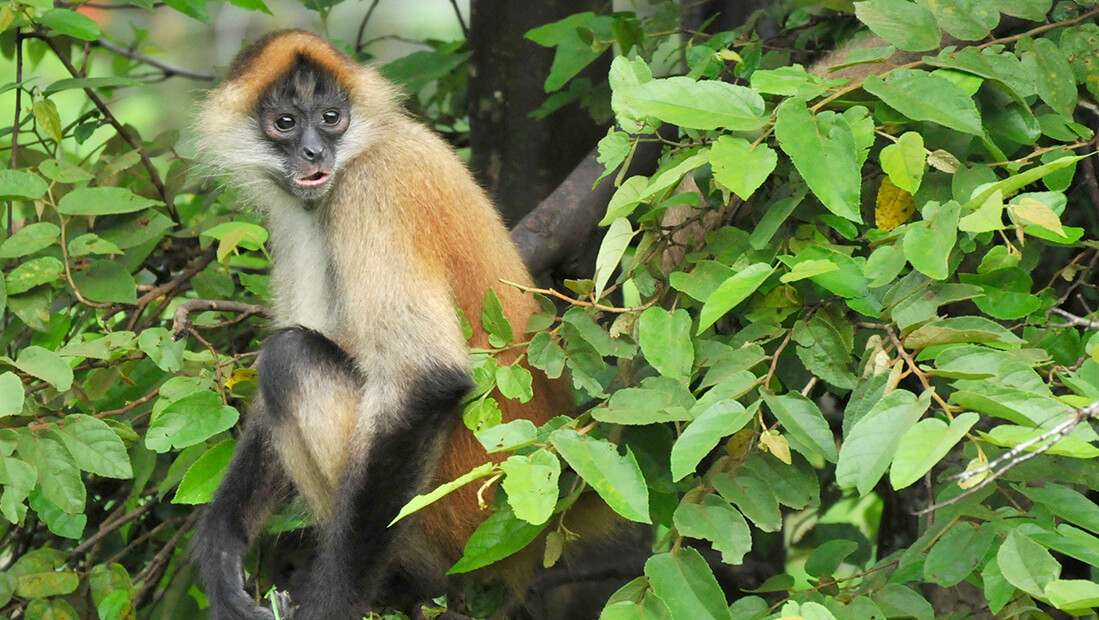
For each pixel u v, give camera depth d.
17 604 7.74
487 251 7.36
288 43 7.78
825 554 6.29
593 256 9.56
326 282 7.66
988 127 6.29
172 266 9.39
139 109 17.02
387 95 7.70
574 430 5.48
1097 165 7.16
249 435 7.52
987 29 6.20
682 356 5.85
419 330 6.80
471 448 7.28
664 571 5.23
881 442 4.80
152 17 20.50
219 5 20.70
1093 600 4.39
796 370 6.75
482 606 7.91
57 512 7.22
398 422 6.72
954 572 5.12
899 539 8.76
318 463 7.11
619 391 5.80
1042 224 4.98
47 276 7.58
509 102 10.30
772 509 5.56
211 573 7.20
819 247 5.82
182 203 10.51
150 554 8.71
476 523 7.37
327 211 7.43
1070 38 6.57
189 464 7.61
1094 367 5.41
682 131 7.02
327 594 6.70
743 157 5.60
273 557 8.03
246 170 7.87
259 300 9.58
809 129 5.55
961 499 5.41
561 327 6.44
